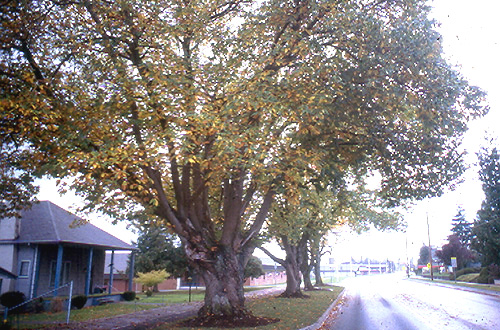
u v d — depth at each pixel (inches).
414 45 461.1
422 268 4192.9
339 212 932.0
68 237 951.6
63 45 486.3
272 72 480.4
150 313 742.5
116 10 477.4
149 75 436.1
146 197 444.8
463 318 631.8
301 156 466.6
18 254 951.0
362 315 705.0
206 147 466.6
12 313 746.2
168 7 499.2
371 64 464.1
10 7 458.0
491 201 1654.8
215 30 525.3
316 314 641.0
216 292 505.0
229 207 538.6
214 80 476.1
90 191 519.5
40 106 404.5
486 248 1646.2
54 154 419.2
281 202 768.3
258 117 467.5
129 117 452.4
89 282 1043.3
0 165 553.3
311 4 465.7
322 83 473.7
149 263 1590.8
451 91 471.5
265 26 500.1
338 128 506.3
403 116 518.0
